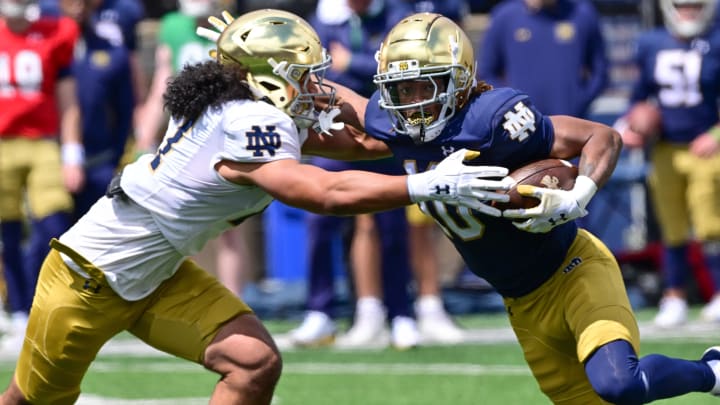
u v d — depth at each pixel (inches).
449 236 588.4
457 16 1072.2
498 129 550.6
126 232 571.8
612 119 1501.0
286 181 530.3
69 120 1051.3
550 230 566.6
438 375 895.1
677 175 1159.0
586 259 580.4
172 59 1111.6
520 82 1101.1
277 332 1163.3
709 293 1296.8
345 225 1153.4
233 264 1151.0
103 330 585.0
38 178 1044.5
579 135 565.9
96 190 1090.1
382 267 1040.8
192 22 1101.1
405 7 1039.6
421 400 802.2
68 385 597.0
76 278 577.9
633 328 563.2
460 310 1304.1
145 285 580.1
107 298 578.6
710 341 1032.2
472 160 559.2
